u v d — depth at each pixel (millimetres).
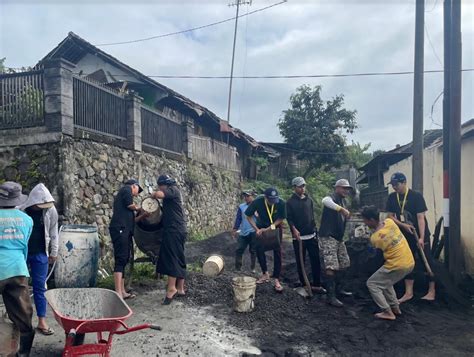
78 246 6652
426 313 6215
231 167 19969
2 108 8109
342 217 6652
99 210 8688
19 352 4137
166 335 5160
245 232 8883
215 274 7582
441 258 9531
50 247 5215
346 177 33406
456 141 7711
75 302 4453
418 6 9578
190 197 14312
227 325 5629
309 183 26250
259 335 5383
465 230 9195
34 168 7766
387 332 5496
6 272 3975
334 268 6449
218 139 22047
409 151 15586
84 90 8703
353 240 8453
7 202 4219
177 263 6242
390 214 6809
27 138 7863
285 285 7246
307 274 7910
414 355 4910
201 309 6152
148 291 6867
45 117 7820
